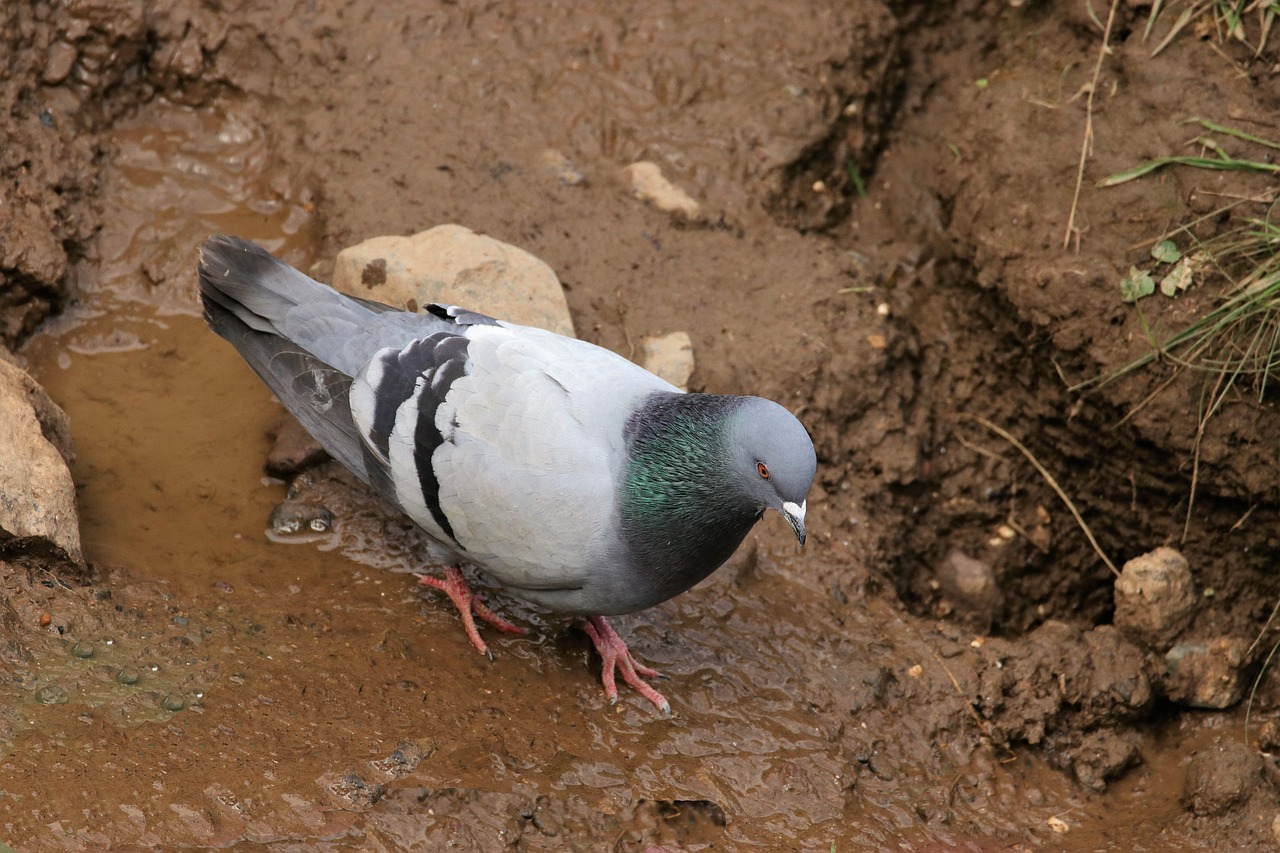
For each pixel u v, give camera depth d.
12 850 6.21
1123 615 9.46
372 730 7.42
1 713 6.94
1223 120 9.97
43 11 10.46
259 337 8.21
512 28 11.54
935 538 10.69
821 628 8.83
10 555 7.73
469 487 7.47
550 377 7.52
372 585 8.58
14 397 8.03
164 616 7.96
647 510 7.26
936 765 8.27
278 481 9.23
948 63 12.05
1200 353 9.47
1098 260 9.91
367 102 11.09
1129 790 8.66
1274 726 8.96
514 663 8.20
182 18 10.99
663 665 8.40
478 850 6.89
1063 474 10.69
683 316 10.32
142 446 9.28
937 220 11.65
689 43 11.62
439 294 9.41
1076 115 10.53
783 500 7.21
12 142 10.11
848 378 10.29
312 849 6.65
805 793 7.77
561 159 10.96
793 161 11.26
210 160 10.99
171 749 6.98
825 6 11.84
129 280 10.29
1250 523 9.66
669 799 7.50
